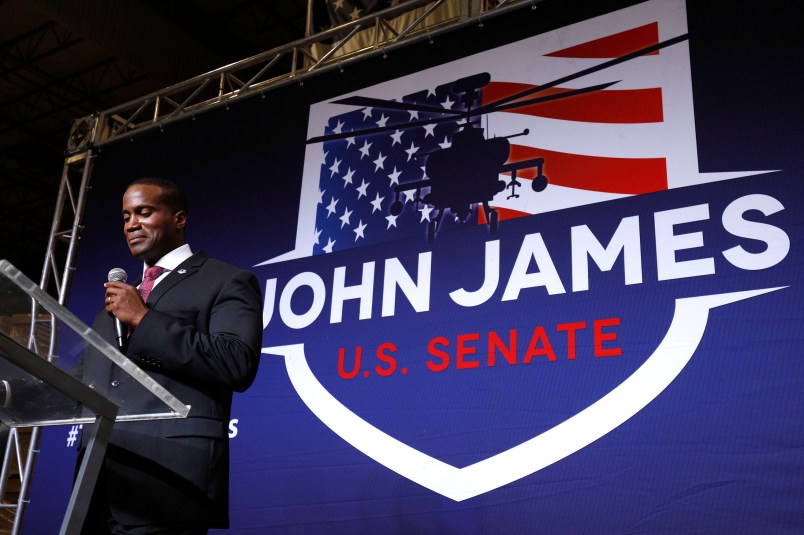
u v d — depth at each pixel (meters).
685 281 3.02
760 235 2.94
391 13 4.28
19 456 4.25
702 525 2.73
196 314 1.84
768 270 2.88
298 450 3.59
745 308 2.88
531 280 3.33
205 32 7.73
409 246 3.69
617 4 3.57
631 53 3.46
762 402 2.76
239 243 4.21
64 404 1.52
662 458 2.86
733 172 3.07
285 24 8.44
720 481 2.75
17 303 1.41
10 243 13.52
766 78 3.13
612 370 3.04
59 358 1.52
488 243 3.49
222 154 4.47
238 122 4.49
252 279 1.94
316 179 4.11
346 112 4.16
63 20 6.71
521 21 3.80
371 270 3.75
